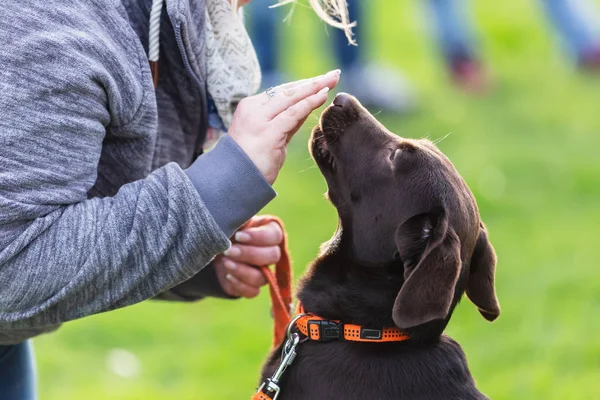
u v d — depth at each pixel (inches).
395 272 131.0
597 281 245.4
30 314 107.3
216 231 108.3
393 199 131.2
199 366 221.8
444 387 126.3
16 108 100.7
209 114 137.2
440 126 375.6
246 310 251.6
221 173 110.5
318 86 116.3
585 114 396.2
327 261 137.8
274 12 376.5
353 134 138.4
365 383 125.4
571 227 283.1
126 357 227.8
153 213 107.3
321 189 321.1
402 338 128.7
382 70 419.5
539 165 331.6
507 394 199.9
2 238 102.7
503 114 396.8
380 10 598.5
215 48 129.6
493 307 137.5
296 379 129.0
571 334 221.0
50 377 217.9
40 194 104.0
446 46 435.8
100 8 110.4
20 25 101.7
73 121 104.6
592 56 455.5
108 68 107.8
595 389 199.8
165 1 117.6
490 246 138.7
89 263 105.3
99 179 122.0
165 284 111.7
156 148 130.2
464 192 131.6
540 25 541.0
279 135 113.1
